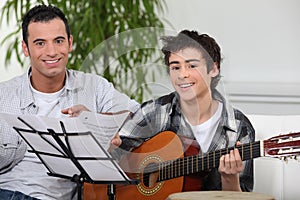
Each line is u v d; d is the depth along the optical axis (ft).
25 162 9.98
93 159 8.48
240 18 14.47
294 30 14.23
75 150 8.51
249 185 9.86
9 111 10.05
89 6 14.01
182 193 8.76
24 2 15.53
